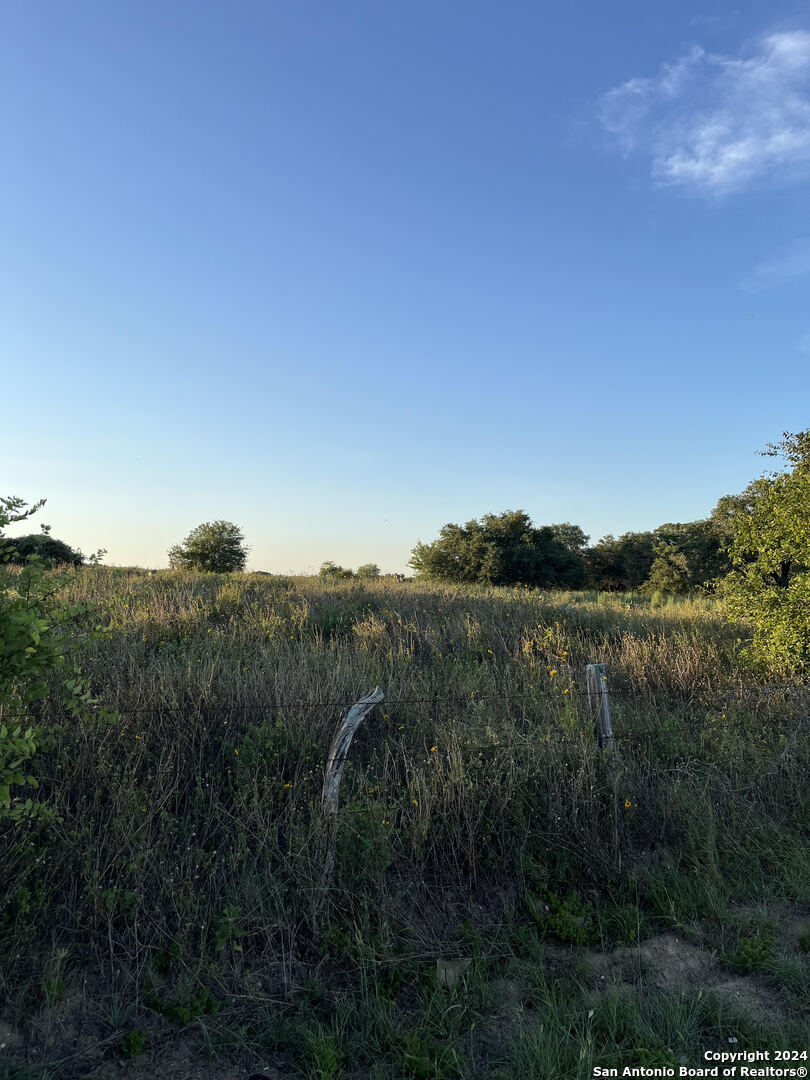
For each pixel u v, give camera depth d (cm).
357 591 1341
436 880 483
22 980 362
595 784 554
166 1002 367
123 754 530
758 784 618
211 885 435
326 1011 375
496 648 980
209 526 3256
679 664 906
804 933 442
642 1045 354
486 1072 341
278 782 519
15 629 334
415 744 612
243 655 780
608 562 5769
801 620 824
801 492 859
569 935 441
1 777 354
